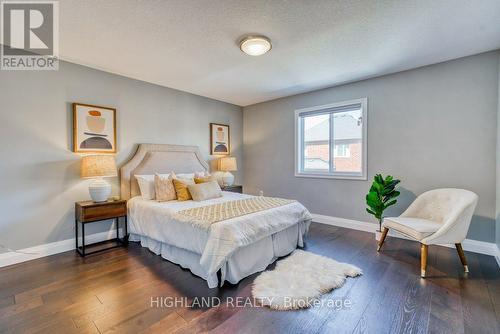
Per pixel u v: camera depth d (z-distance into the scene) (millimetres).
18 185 2574
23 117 2602
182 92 4188
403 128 3275
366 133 3594
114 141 3301
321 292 1934
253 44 2410
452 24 2131
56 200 2818
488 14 1979
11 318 1639
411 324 1580
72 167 2934
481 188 2752
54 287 2035
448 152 2957
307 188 4328
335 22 2111
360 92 3648
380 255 2691
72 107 2939
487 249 2691
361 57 2822
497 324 1573
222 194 3646
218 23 2119
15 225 2555
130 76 3453
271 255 2508
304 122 4449
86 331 1521
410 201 3242
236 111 5215
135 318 1645
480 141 2752
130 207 3199
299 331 1524
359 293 1938
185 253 2395
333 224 3973
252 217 2354
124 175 3357
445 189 2730
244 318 1644
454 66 2889
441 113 2992
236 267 2127
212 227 2098
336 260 2553
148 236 2824
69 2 1820
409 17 2031
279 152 4727
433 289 1988
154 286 2057
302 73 3354
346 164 3932
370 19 2062
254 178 5180
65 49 2598
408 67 3143
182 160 4012
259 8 1910
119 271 2336
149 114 3721
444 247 2916
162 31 2248
